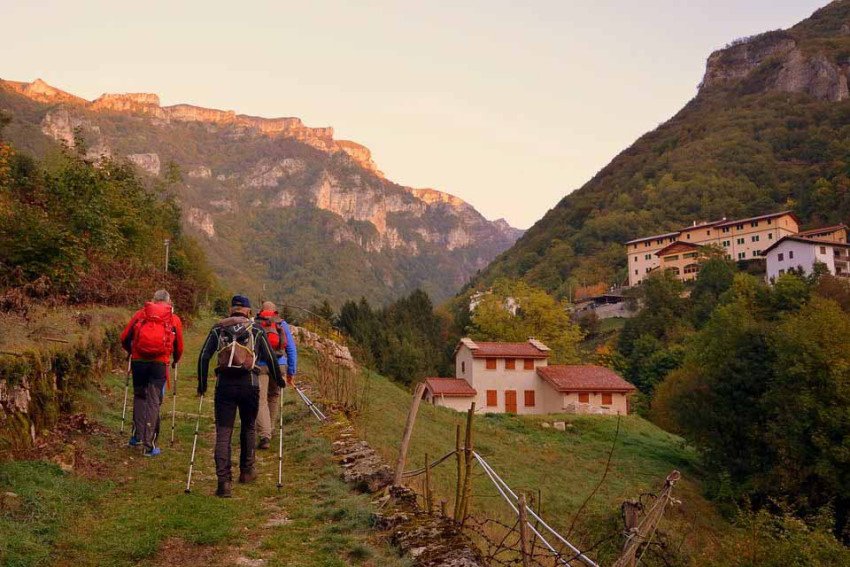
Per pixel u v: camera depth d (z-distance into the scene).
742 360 37.44
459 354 58.38
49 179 20.77
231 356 7.86
